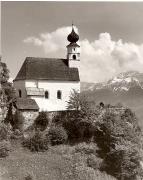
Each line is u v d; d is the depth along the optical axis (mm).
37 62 102562
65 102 101000
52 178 71938
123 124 86812
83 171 74688
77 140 84562
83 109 85438
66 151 80375
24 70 100625
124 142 81938
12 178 69938
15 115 84375
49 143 82312
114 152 79500
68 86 101750
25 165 74312
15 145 80500
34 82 99188
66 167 75125
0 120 84188
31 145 80000
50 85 100250
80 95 87688
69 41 106750
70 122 85938
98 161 78688
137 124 95250
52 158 77625
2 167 72812
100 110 88188
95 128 85688
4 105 85438
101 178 74750
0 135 80312
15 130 83000
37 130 83500
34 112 85938
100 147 83750
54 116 86562
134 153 80250
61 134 82875
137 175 79562
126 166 78312
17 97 89875
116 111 92125
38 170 73312
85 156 79375
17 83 100812
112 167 79562
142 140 91000
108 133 84062
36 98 96500
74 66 104875
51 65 103375
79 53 105500
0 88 85875
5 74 89312
